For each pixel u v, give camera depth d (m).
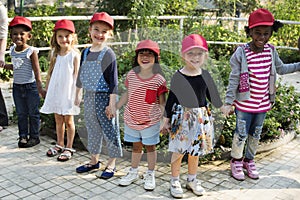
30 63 3.99
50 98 3.70
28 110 4.09
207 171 3.64
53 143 4.21
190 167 3.22
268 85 3.45
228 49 8.76
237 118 3.51
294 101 4.92
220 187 3.35
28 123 4.27
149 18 7.00
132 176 3.31
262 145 4.09
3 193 3.15
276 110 4.62
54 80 3.67
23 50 3.96
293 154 4.12
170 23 8.19
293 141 4.51
